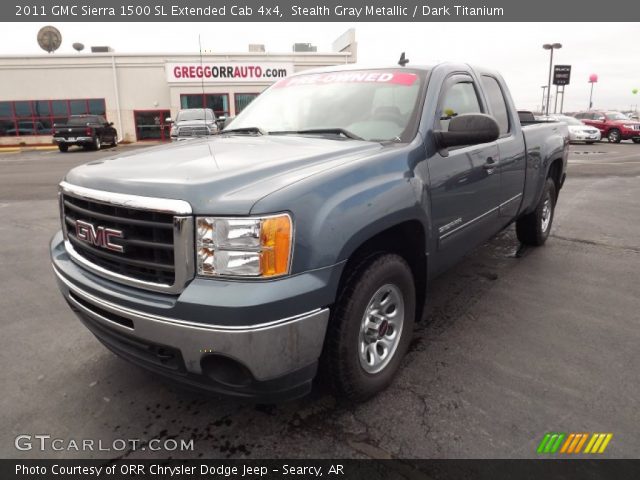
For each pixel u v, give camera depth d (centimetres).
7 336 346
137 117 2959
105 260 232
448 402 261
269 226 195
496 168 368
